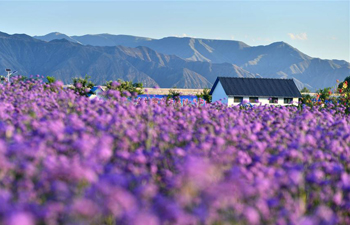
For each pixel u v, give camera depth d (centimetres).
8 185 676
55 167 647
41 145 806
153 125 1266
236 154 899
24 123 1121
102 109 1337
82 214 527
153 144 1063
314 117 1609
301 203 739
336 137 1193
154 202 622
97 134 1023
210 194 566
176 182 628
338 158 1035
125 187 638
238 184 639
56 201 609
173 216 543
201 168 572
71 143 840
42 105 1566
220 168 722
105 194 555
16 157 749
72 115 1199
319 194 800
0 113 1246
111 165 764
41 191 664
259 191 679
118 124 1086
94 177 647
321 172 832
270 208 703
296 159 921
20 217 460
